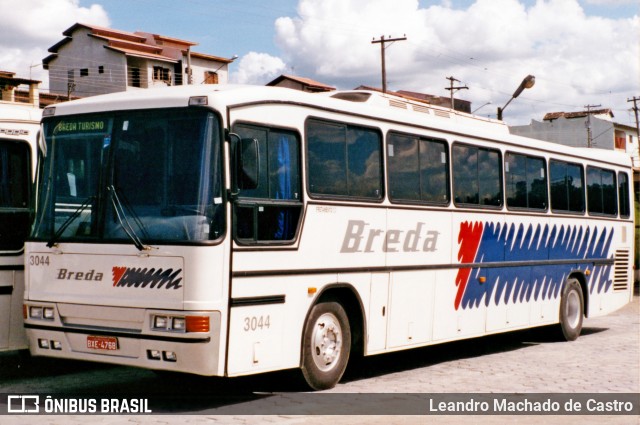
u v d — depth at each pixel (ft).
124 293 27.50
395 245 35.70
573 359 42.50
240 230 27.61
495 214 43.52
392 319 35.42
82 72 221.46
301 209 30.45
